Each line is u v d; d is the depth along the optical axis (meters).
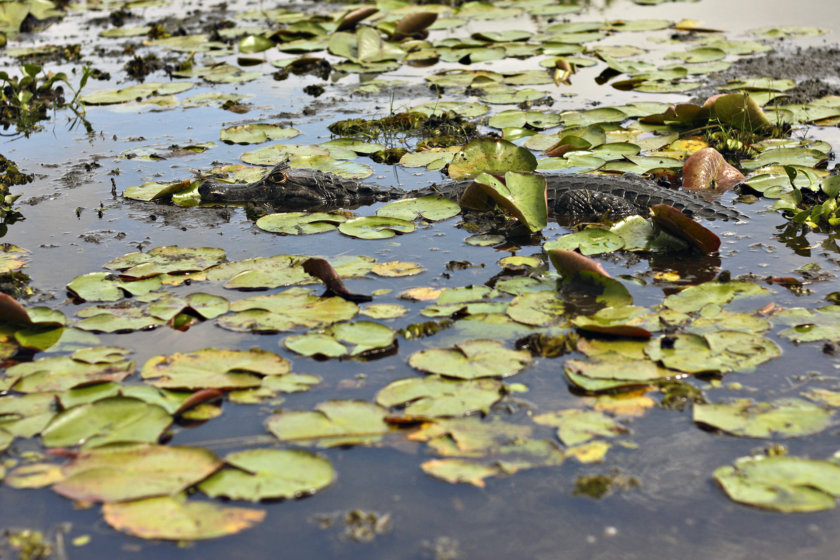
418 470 3.38
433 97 9.55
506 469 3.35
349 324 4.47
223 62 11.34
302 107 9.33
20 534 3.07
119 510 3.08
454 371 3.99
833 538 2.99
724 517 3.11
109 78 10.76
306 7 14.62
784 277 5.04
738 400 3.78
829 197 6.18
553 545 3.00
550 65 10.71
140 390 3.84
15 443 3.57
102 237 6.01
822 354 4.14
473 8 14.28
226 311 4.68
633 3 14.62
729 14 13.43
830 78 9.54
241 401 3.84
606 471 3.34
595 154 7.41
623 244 5.57
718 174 6.88
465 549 2.98
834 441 3.47
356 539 3.03
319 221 6.18
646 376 3.91
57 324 4.56
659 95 9.39
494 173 6.66
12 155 8.02
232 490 3.21
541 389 3.90
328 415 3.66
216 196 6.74
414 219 6.21
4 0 14.41
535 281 5.03
